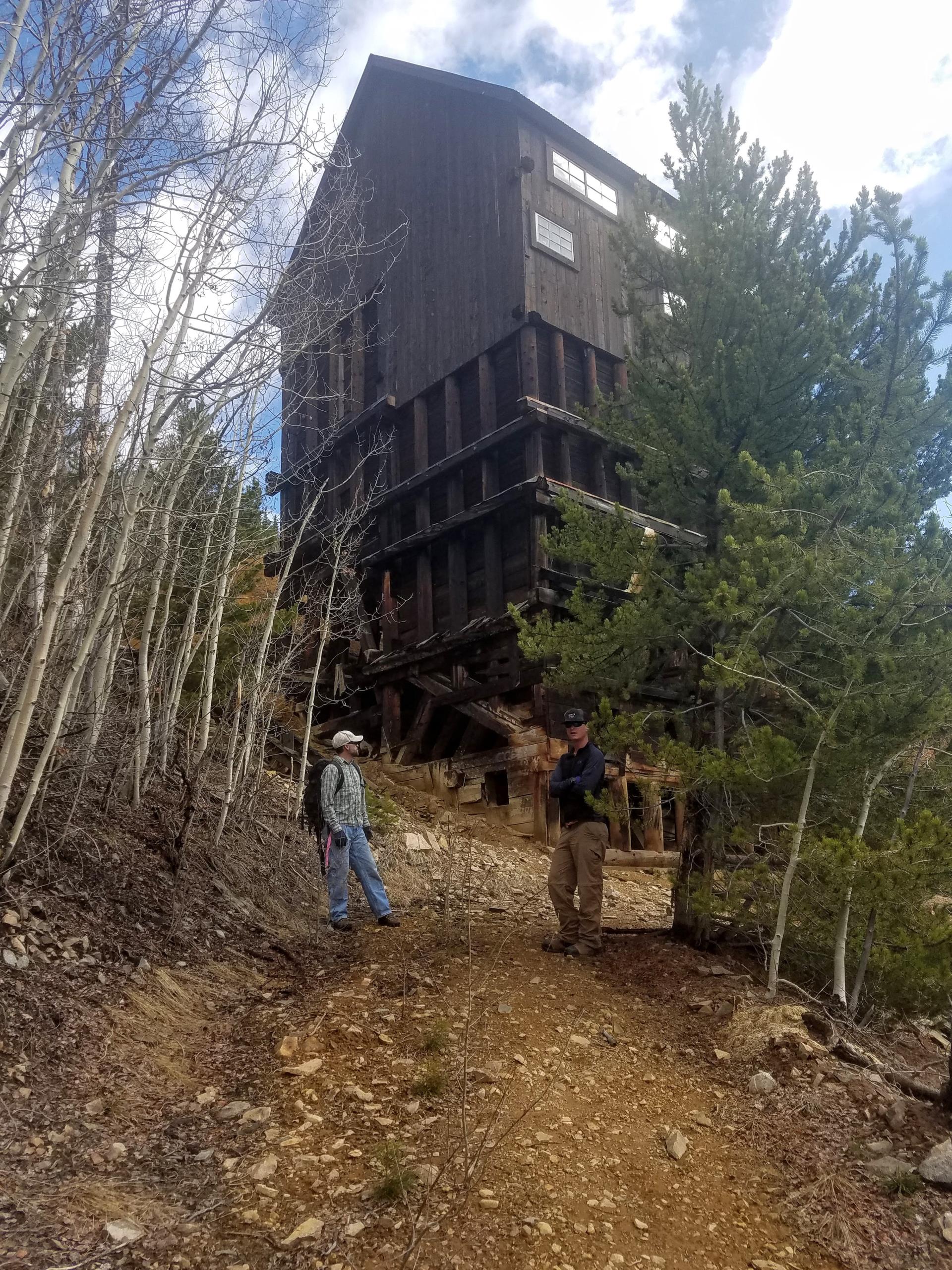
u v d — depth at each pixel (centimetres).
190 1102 446
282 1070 470
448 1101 445
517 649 1312
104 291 594
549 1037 537
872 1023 650
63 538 622
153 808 745
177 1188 369
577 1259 343
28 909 530
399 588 1603
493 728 1337
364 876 746
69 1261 310
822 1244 380
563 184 1509
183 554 823
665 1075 520
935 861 584
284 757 1282
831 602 697
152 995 527
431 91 1680
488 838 1214
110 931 568
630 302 971
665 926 914
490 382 1450
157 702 848
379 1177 377
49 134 530
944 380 824
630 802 1331
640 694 921
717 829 725
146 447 602
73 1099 414
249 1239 336
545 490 1286
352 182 777
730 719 783
